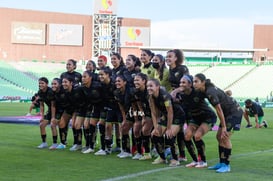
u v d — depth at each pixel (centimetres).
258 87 5194
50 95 1005
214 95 717
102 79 916
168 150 877
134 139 913
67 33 6475
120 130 933
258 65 5756
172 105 798
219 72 5731
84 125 986
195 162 792
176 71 848
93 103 950
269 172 726
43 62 6106
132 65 923
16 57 6269
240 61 6781
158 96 788
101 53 6519
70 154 928
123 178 661
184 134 800
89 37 6588
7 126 1591
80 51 6550
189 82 753
